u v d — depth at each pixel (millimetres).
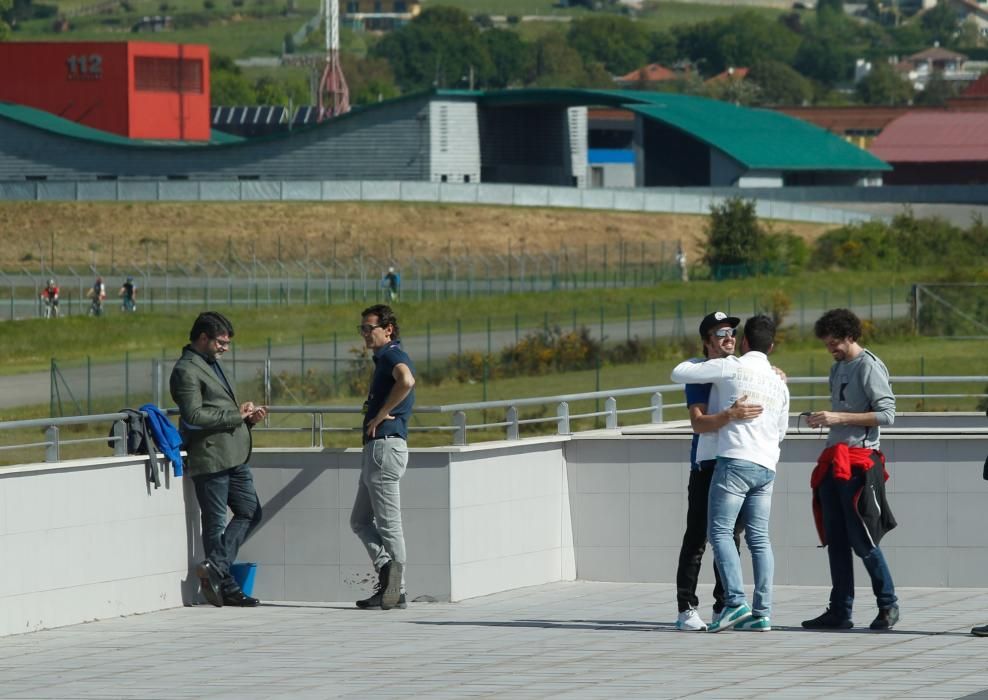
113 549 37469
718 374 33062
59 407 107250
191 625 36125
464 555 40062
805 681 27812
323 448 40312
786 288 195000
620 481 43656
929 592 41094
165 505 38844
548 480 43156
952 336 154375
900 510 43062
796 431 44625
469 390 126938
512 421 42531
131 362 132625
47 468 35875
